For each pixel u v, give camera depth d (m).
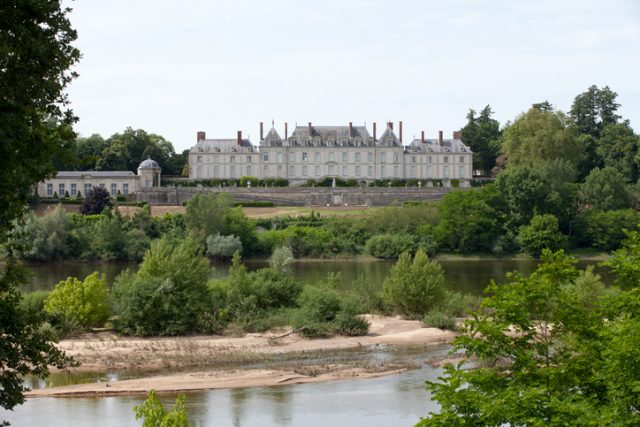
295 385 39.12
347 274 90.69
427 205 121.44
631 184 135.75
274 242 110.81
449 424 20.45
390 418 33.44
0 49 19.72
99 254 102.44
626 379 20.00
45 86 21.08
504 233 113.88
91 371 41.66
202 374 41.12
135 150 168.75
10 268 22.78
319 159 165.38
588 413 19.31
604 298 24.20
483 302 23.45
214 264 103.75
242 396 36.97
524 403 19.80
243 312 53.53
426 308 58.03
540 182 114.38
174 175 177.00
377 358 45.38
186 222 110.38
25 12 21.00
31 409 34.41
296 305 56.78
